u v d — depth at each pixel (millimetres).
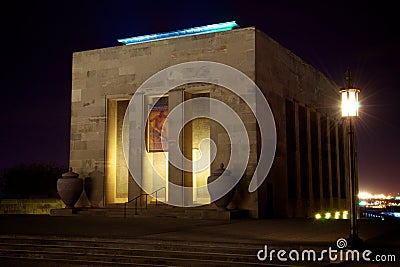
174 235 18766
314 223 25062
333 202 43656
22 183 55312
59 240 18188
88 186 34469
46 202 35906
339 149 46844
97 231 20344
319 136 41125
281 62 34656
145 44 33875
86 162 34844
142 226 22797
